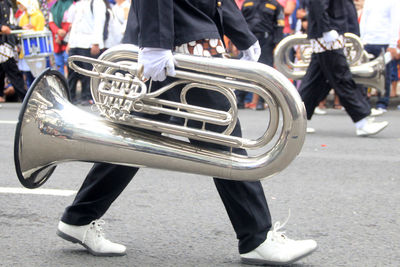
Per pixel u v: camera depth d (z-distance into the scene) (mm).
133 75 3184
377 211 4707
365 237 4078
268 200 5004
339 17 7934
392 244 3941
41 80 3205
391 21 10594
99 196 3539
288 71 8953
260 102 11633
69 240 3584
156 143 3156
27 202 4777
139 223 4301
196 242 3924
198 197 5016
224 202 3439
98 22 11375
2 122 9352
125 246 3803
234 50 11523
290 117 3049
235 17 3490
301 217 4531
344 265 3568
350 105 8234
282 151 3086
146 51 3074
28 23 12031
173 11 3193
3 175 5707
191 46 3225
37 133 3162
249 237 3436
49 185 5328
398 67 12539
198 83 3146
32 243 3850
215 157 3152
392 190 5387
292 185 5531
